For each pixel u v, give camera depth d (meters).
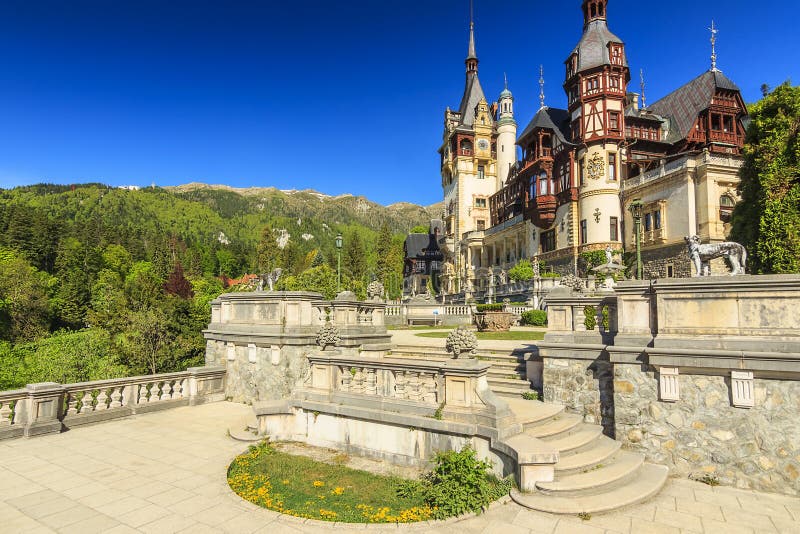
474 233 65.44
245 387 15.07
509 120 72.12
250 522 6.62
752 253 19.69
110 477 8.42
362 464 9.06
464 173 72.56
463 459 7.32
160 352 24.75
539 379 11.46
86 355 24.67
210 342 16.42
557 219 46.59
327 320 14.47
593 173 41.94
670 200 35.94
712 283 8.23
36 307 47.56
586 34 44.56
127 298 35.34
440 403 8.73
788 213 18.14
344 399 9.95
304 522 6.59
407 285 96.25
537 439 7.96
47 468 8.91
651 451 8.78
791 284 7.64
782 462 7.60
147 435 11.27
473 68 78.31
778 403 7.67
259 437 10.71
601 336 10.12
